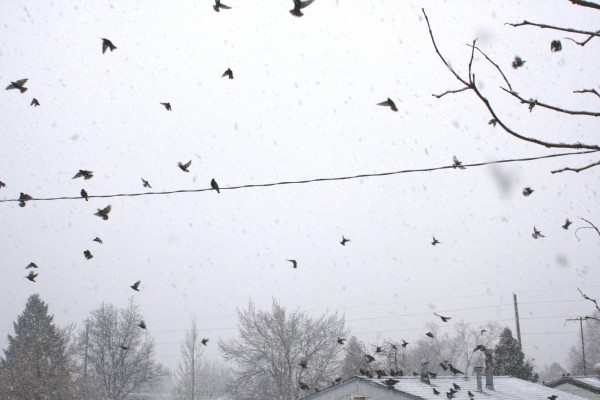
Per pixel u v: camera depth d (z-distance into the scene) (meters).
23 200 9.15
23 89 6.78
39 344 30.08
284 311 38.19
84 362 41.34
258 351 37.59
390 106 3.68
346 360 37.53
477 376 20.59
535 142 3.15
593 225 4.04
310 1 2.67
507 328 37.94
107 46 4.96
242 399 36.59
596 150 3.19
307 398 18.80
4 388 27.00
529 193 4.68
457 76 3.06
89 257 9.28
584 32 3.14
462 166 7.18
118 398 41.50
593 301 4.18
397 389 17.52
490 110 3.09
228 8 4.39
